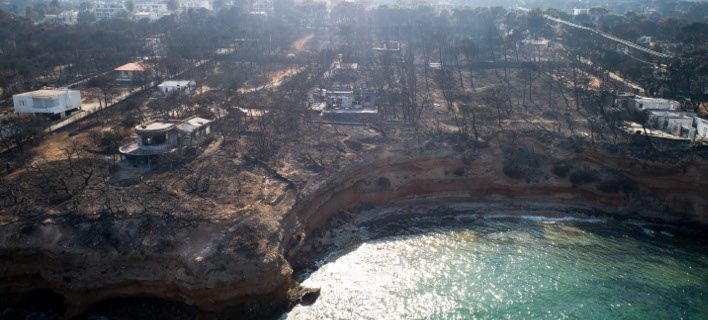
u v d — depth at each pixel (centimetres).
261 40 17250
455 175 9381
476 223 8600
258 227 6556
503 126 10375
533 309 6316
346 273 7019
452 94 12438
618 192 8988
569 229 8419
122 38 17512
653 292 6700
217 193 7306
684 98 11769
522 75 13988
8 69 13275
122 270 6019
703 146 9125
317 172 8419
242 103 11619
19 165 8075
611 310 6312
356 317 6103
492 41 16188
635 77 12938
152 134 8575
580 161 9425
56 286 5966
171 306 6025
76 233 6247
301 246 7325
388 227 8419
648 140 9462
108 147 8925
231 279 5891
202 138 9388
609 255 7631
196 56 15862
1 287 6072
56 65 14688
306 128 10438
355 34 17788
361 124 10850
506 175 9381
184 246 6119
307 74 14138
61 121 10494
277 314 6109
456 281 6881
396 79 13738
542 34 17525
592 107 11562
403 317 6144
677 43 15888
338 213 8538
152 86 13450
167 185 7462
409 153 9356
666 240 8119
